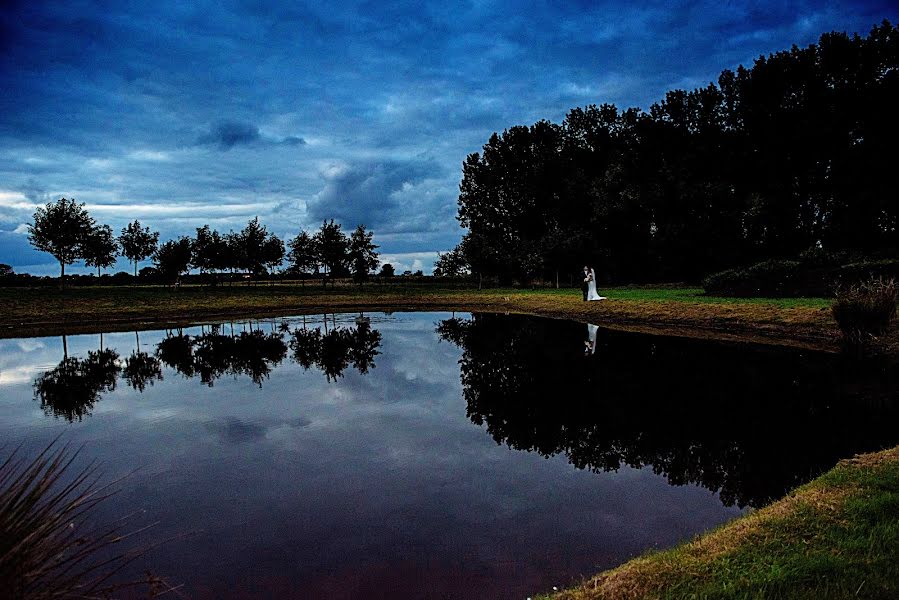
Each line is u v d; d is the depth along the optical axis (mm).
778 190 43562
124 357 20078
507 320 32188
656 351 18297
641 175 51438
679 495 7035
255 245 73875
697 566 4340
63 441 9922
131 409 12320
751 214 42750
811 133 40062
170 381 15570
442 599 4785
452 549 5742
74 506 3117
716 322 23469
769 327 20969
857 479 5965
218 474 8148
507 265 59844
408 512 6727
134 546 5918
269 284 83375
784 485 7078
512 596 4816
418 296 51469
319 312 40812
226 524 6453
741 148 45938
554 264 55344
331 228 71188
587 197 57062
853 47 39938
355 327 30125
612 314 29172
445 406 12305
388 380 15445
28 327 30781
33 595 2793
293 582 5141
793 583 3992
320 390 14203
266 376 16219
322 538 6074
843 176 39781
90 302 42906
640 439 9406
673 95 51000
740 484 7234
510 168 64812
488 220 64375
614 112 60375
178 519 6621
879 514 5016
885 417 9914
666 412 11031
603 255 54781
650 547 5668
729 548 4629
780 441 8820
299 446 9523
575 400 12422
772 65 43062
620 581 4246
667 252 49094
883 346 15109
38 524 2836
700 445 8922
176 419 11414
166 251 68125
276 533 6215
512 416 11258
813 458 7938
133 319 35031
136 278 88375
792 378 13477
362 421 11141
